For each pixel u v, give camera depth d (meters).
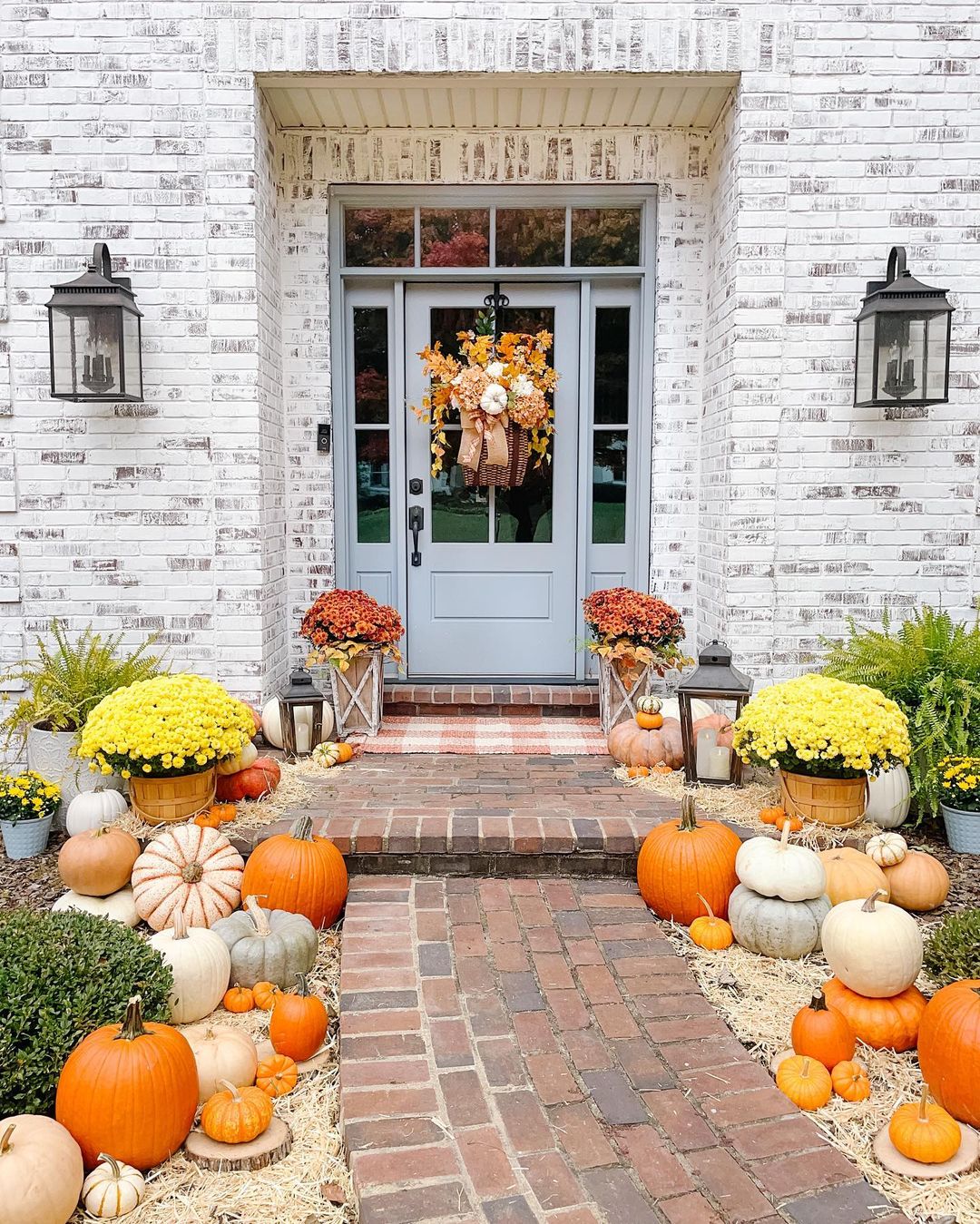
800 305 4.45
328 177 4.89
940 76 4.35
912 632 4.06
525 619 5.30
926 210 4.41
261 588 4.55
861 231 4.41
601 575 5.29
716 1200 1.89
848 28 4.32
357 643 4.53
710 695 3.81
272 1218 1.94
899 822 3.81
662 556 5.12
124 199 4.38
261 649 4.57
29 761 4.01
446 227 5.05
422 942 2.90
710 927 2.96
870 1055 2.43
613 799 3.75
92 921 2.53
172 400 4.48
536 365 4.86
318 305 4.97
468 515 5.26
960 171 4.39
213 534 4.53
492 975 2.72
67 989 2.26
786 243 4.41
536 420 4.82
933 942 2.68
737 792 3.79
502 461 4.77
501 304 5.10
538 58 4.27
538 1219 1.83
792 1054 2.37
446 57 4.26
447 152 4.89
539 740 4.61
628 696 4.57
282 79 4.38
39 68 4.33
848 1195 1.92
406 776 4.08
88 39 4.31
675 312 4.98
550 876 3.40
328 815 3.54
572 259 5.07
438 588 5.29
